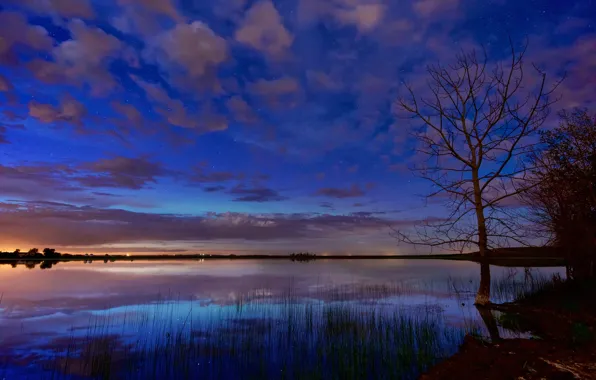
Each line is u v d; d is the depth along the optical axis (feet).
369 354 31.30
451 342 33.58
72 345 36.52
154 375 28.35
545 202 54.70
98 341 37.93
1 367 30.27
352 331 39.81
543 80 45.88
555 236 53.36
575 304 40.68
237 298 66.95
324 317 48.08
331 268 197.67
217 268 197.06
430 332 36.78
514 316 40.96
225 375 28.12
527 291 63.21
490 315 43.42
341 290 77.56
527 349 26.30
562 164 49.11
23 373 28.99
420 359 29.19
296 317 48.55
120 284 95.86
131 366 30.40
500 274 104.53
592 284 47.01
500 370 22.45
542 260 129.39
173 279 112.47
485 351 27.40
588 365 20.94
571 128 48.80
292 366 29.71
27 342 37.68
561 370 20.68
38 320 48.47
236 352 33.71
